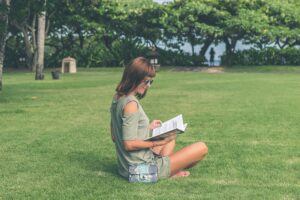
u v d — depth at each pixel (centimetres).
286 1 5453
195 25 4950
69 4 4856
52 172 612
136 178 550
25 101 1525
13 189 539
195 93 1834
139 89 541
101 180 569
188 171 611
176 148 777
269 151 746
